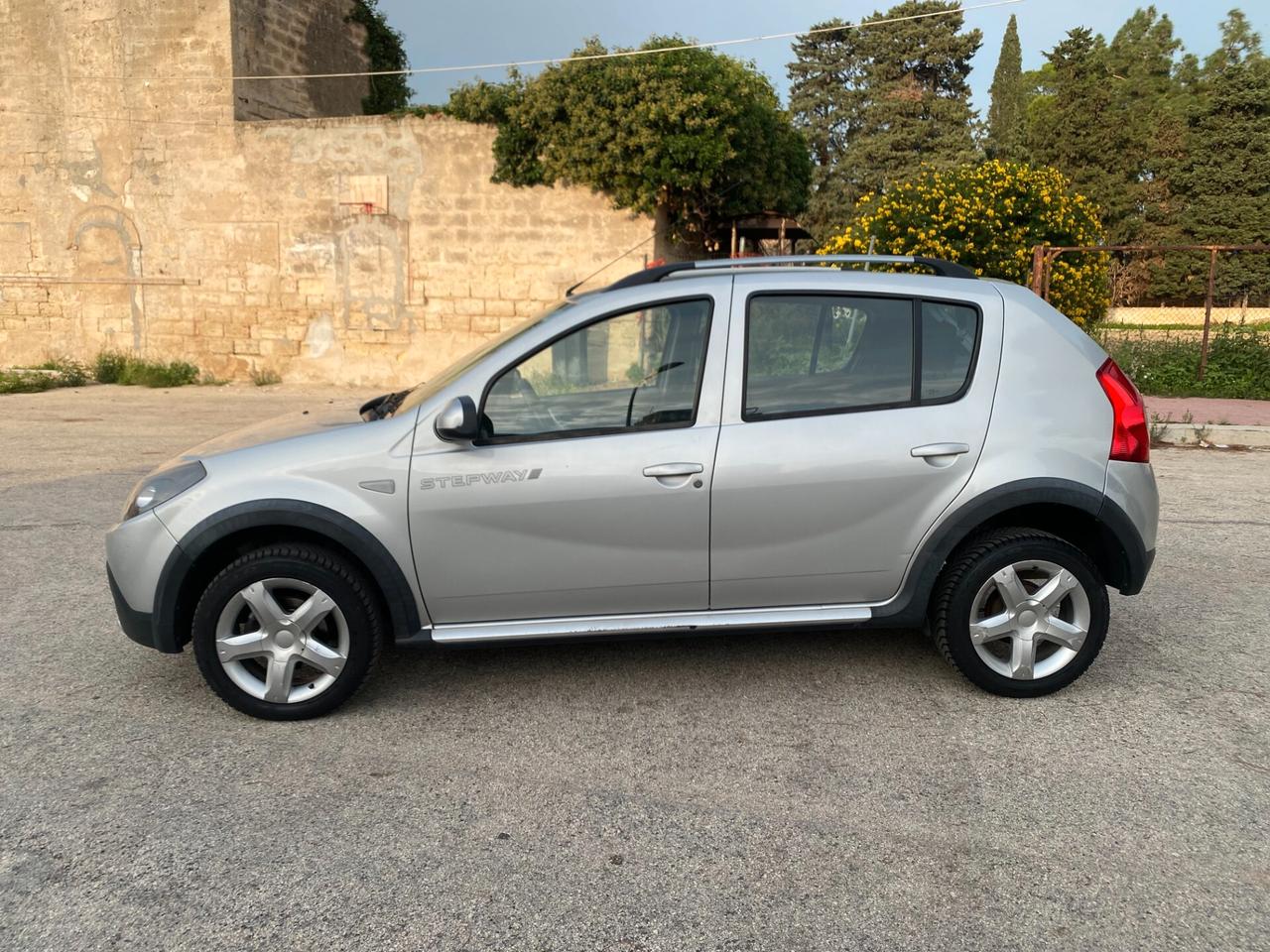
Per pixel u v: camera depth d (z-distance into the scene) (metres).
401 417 3.70
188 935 2.44
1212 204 44.62
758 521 3.68
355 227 17.06
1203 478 8.48
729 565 3.72
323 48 19.94
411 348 17.23
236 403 15.00
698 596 3.77
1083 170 45.69
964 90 54.16
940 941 2.41
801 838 2.89
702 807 3.07
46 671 4.23
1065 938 2.42
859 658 4.35
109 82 17.66
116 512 7.28
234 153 17.36
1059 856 2.78
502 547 3.65
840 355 3.78
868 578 3.79
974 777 3.25
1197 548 6.13
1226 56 62.38
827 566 3.76
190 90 17.36
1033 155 47.75
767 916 2.52
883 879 2.68
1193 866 2.73
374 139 16.73
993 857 2.78
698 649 4.49
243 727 3.67
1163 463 9.24
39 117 18.09
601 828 2.95
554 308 4.11
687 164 14.88
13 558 6.03
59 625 4.84
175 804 3.09
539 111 15.36
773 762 3.37
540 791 3.18
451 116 16.27
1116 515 3.74
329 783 3.23
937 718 3.71
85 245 18.31
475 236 16.61
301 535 3.75
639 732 3.62
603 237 16.12
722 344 3.71
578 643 4.19
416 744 3.53
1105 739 3.52
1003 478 3.70
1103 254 14.94
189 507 3.61
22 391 16.42
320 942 2.42
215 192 17.58
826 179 53.41
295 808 3.07
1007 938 2.42
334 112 20.52
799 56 56.41
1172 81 59.78
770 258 3.97
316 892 2.62
